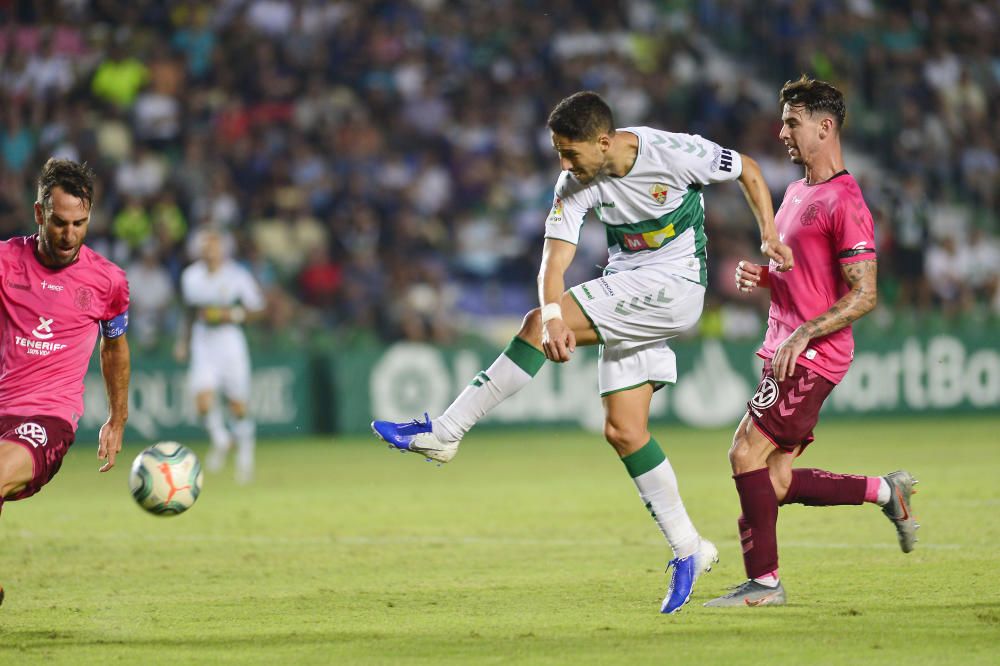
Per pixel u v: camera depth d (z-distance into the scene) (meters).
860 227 21.00
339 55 87.06
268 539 32.12
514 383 21.09
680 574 21.00
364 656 17.23
